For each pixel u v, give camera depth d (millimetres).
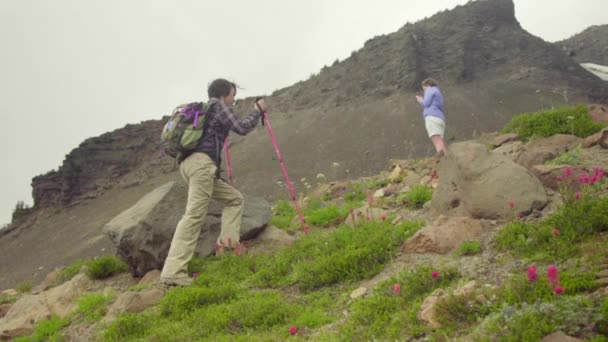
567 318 3000
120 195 57344
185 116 7094
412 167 12359
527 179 6324
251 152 48219
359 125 47250
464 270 4816
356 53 64062
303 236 8203
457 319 3707
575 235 4641
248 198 9266
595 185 5953
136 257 8062
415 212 7918
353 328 4238
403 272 5133
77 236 44281
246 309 5352
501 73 54125
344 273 5898
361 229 7195
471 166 6699
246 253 7875
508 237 5207
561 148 8266
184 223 7082
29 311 7402
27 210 66125
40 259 40750
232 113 7250
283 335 4629
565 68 54812
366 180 13219
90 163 66875
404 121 44438
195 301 5887
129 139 69938
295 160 42812
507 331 3133
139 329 5523
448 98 47062
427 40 60250
